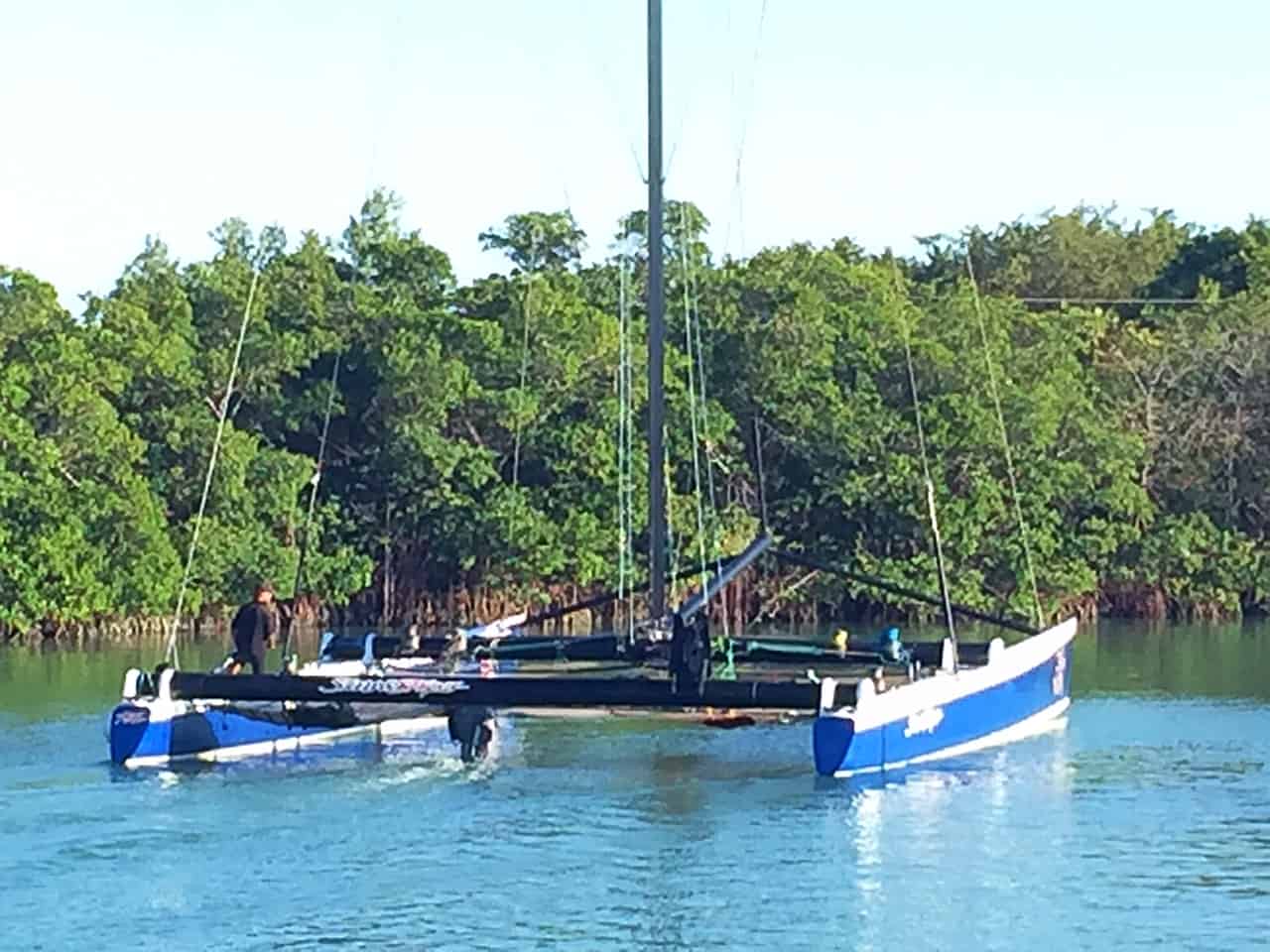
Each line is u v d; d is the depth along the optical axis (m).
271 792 22.67
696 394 56.50
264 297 58.69
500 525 55.22
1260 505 61.94
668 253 61.06
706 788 23.19
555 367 56.84
